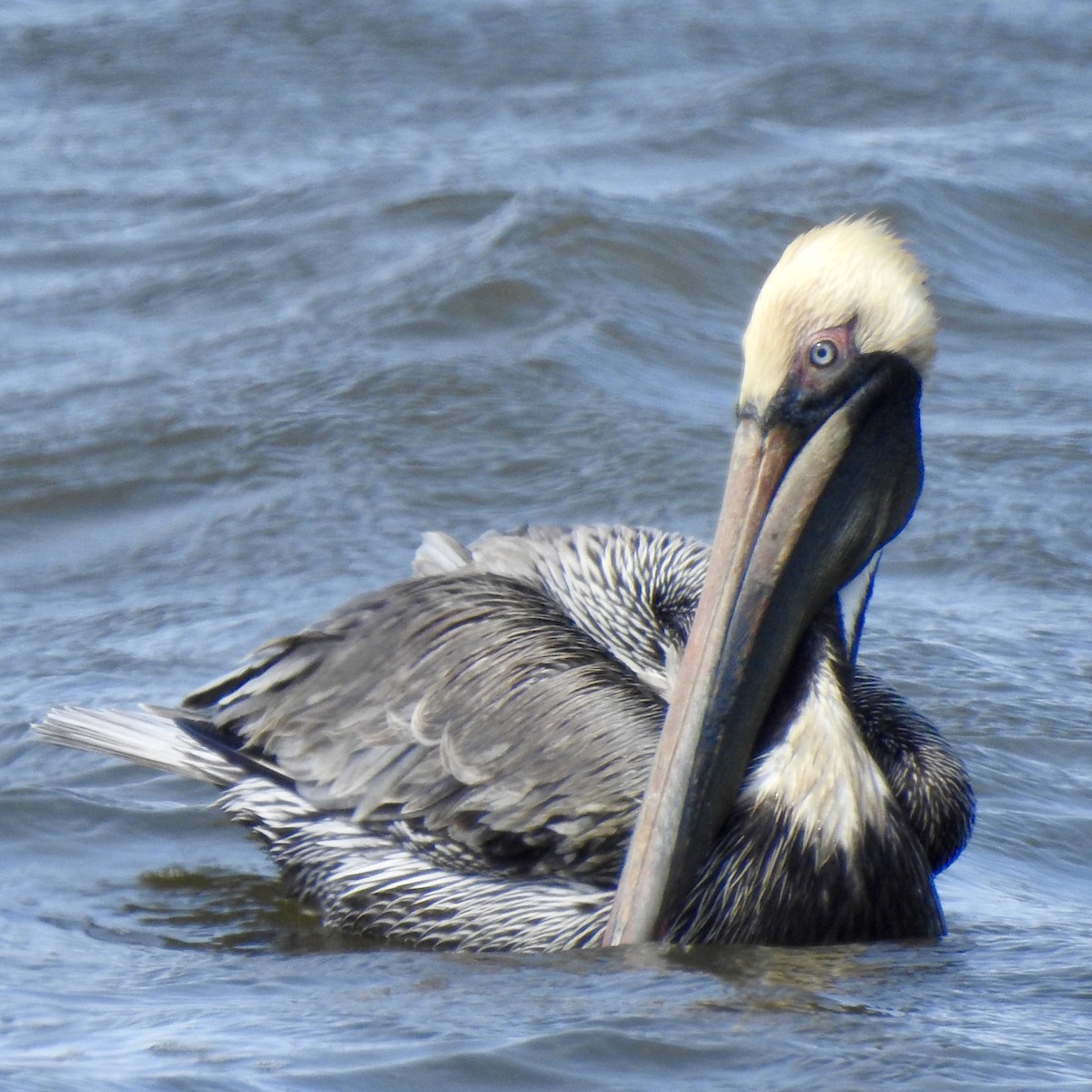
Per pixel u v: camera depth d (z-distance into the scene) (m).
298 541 15.42
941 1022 7.78
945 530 15.68
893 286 8.77
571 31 36.31
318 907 10.12
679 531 15.65
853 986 8.27
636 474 16.70
